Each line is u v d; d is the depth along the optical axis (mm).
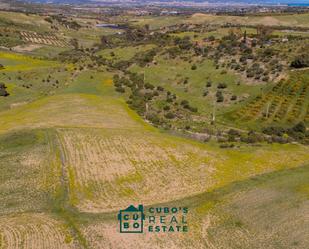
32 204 41438
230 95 88688
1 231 35781
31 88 96375
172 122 74188
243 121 74938
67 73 109750
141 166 51781
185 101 86688
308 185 45531
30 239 34594
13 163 51656
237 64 101938
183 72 107125
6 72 107625
